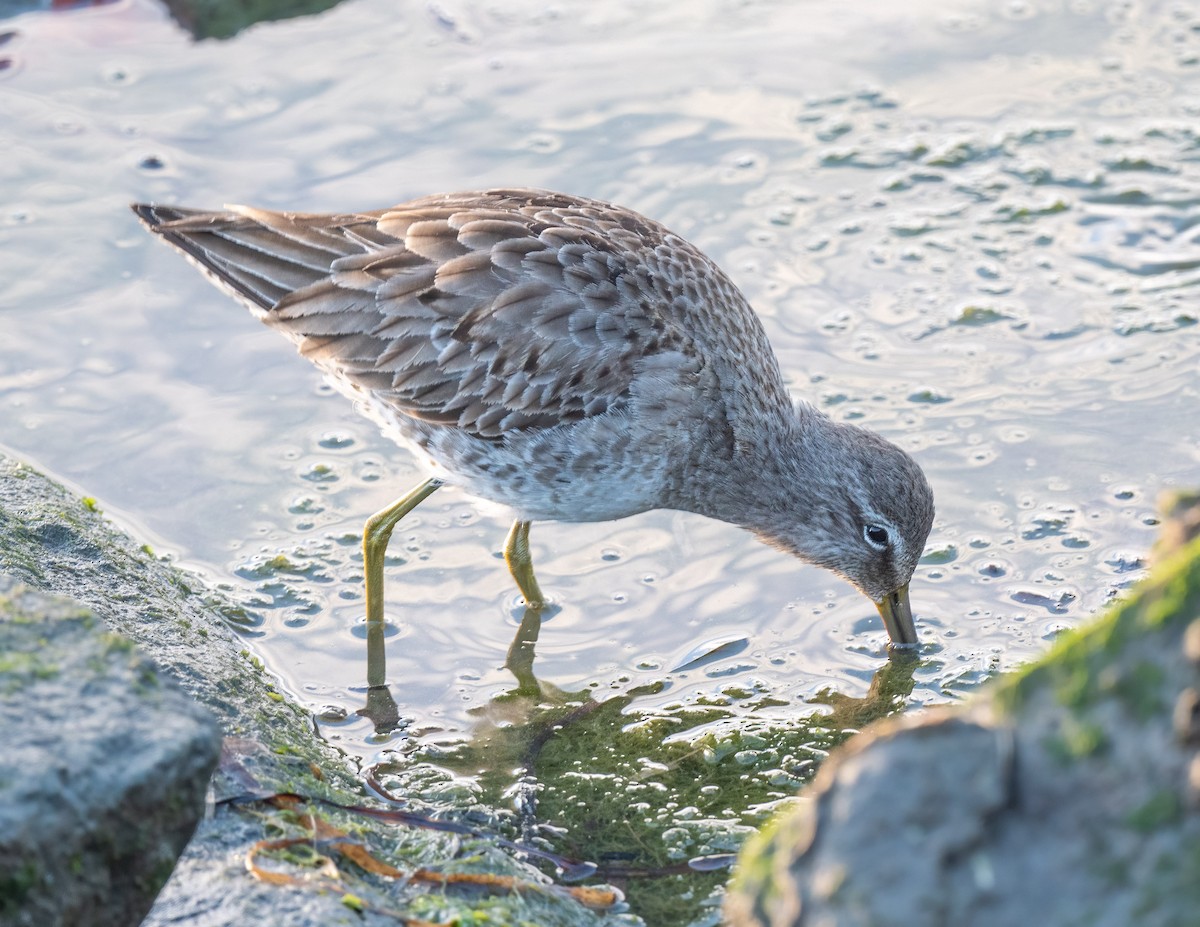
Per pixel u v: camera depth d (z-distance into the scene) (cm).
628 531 1275
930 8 1830
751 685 1088
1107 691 509
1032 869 493
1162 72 1703
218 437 1320
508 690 1090
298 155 1588
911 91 1697
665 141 1622
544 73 1722
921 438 1276
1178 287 1409
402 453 1327
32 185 1548
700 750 1014
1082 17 1806
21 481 1122
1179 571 512
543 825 931
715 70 1730
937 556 1183
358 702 1071
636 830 926
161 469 1281
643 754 1012
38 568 1018
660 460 1129
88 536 1083
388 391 1112
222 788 832
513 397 1096
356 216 1123
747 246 1484
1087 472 1230
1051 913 487
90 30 1770
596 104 1672
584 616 1170
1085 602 1125
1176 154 1576
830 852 512
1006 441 1266
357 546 1231
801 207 1535
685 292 1125
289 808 830
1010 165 1583
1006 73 1720
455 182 1548
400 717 1058
